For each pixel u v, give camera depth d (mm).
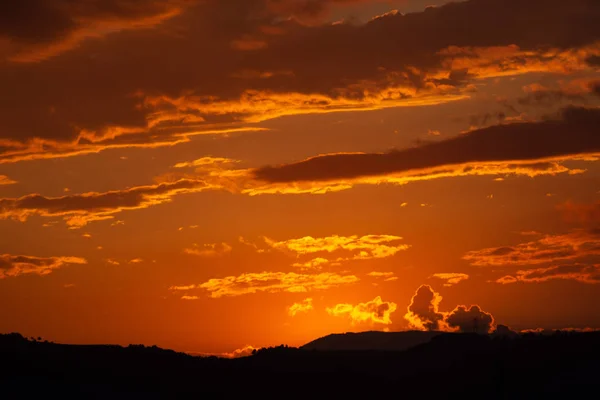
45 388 106938
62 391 106938
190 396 112312
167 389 113812
